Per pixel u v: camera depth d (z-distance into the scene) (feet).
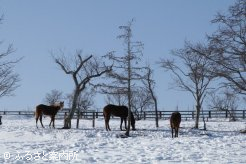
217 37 102.83
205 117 165.78
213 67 107.14
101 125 139.64
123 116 113.50
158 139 90.27
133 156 62.69
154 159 59.16
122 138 95.35
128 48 105.70
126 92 106.63
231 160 57.62
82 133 103.40
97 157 62.08
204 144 77.87
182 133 107.45
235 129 123.13
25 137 101.71
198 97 130.21
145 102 188.34
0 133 106.73
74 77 117.19
